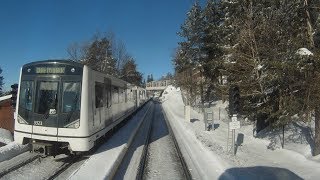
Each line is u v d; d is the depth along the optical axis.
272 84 16.47
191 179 11.56
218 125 26.66
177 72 49.41
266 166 13.32
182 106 54.22
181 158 14.48
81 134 12.76
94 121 13.80
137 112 40.41
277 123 15.47
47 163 12.98
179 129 25.31
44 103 12.96
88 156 14.04
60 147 13.14
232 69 18.88
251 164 13.56
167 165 13.56
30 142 13.29
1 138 17.23
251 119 21.25
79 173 10.68
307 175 11.73
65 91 12.95
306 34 15.03
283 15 17.14
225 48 20.20
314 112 15.05
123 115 22.39
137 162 13.91
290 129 19.31
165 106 62.16
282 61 14.71
